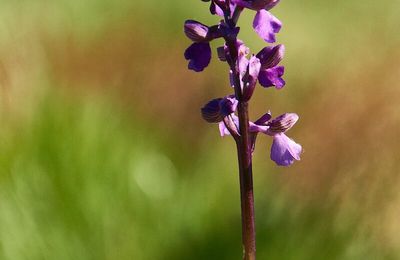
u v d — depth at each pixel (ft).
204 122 4.12
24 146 3.25
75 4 6.70
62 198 3.16
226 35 2.26
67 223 3.13
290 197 3.24
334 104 4.34
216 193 3.28
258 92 5.07
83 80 4.33
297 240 3.12
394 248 3.34
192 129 4.02
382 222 3.37
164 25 7.11
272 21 2.28
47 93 3.49
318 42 7.98
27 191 3.16
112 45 4.86
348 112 4.25
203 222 3.20
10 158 3.23
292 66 6.68
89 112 3.44
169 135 3.83
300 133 4.17
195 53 2.28
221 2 2.26
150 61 4.89
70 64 4.43
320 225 3.16
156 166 3.47
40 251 3.07
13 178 3.18
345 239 3.15
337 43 7.63
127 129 3.63
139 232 3.15
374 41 6.59
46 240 3.08
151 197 3.26
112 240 3.13
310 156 3.81
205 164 3.52
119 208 3.19
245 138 2.29
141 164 3.41
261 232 3.13
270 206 3.19
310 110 4.37
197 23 2.28
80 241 3.10
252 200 2.30
